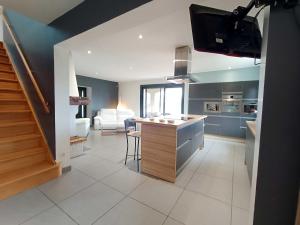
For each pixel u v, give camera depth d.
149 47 3.32
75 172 2.67
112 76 6.94
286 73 0.78
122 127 6.57
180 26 2.39
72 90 3.59
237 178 2.61
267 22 0.82
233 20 0.99
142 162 2.73
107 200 1.96
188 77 3.25
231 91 5.04
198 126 3.85
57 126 2.48
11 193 1.99
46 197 1.98
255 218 0.88
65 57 2.52
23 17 3.00
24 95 3.13
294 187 0.79
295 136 0.78
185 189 2.25
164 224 1.61
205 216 1.74
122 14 1.55
